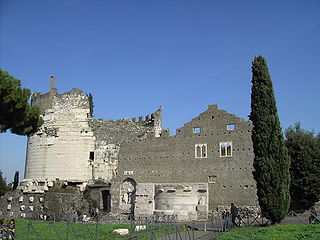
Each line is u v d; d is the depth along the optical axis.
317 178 59.41
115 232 36.94
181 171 65.31
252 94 43.72
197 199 62.06
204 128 65.12
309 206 60.03
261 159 41.34
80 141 75.69
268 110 42.38
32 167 77.44
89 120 76.88
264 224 41.50
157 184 66.31
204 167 63.44
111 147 75.50
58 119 77.38
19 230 39.81
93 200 72.12
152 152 69.19
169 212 61.06
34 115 42.06
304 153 61.22
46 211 71.69
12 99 37.34
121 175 71.06
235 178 60.53
